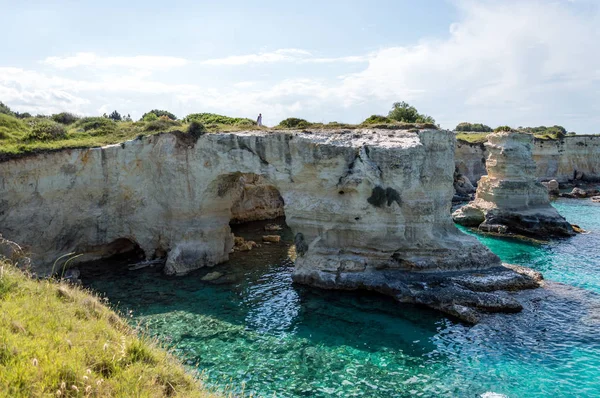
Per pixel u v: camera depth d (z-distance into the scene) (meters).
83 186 26.88
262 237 36.75
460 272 24.34
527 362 16.39
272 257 30.67
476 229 39.81
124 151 27.83
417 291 21.92
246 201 44.69
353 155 24.12
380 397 14.16
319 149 24.53
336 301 22.23
